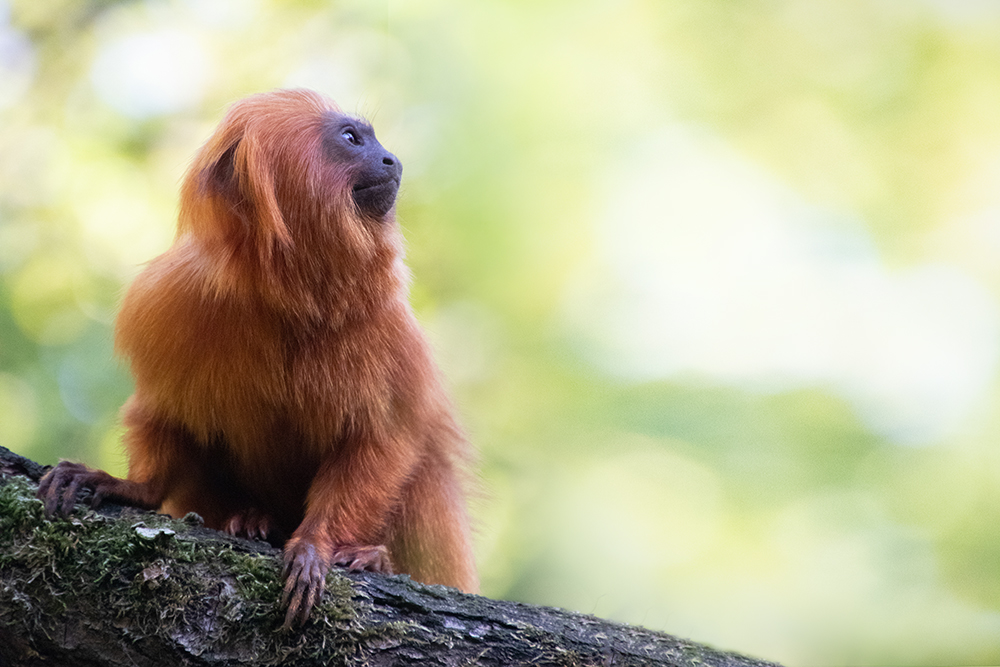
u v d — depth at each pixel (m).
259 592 4.41
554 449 14.05
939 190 15.63
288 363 5.68
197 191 5.62
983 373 14.27
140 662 4.25
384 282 5.86
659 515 13.58
